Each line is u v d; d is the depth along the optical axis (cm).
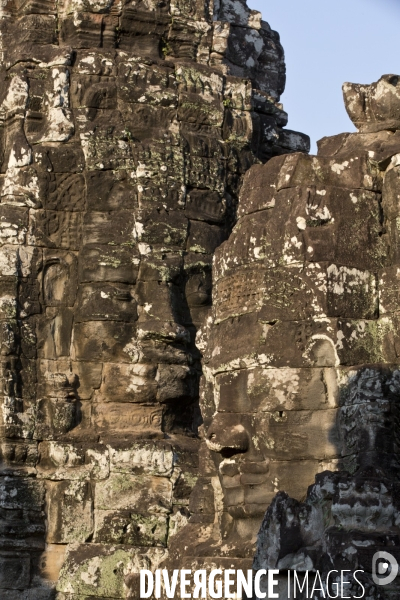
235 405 1391
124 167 2120
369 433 1286
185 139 2156
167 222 2111
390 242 1377
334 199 1373
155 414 2062
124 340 2072
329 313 1340
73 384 2070
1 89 2173
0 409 2045
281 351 1353
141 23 2200
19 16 2217
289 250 1369
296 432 1336
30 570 1992
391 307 1348
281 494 1262
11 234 2092
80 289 2095
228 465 1380
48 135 2120
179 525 1936
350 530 1188
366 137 1441
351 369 1322
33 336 2080
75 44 2175
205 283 2123
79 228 2111
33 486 2022
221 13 2375
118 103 2150
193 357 2095
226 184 2175
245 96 2228
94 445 2025
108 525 1964
